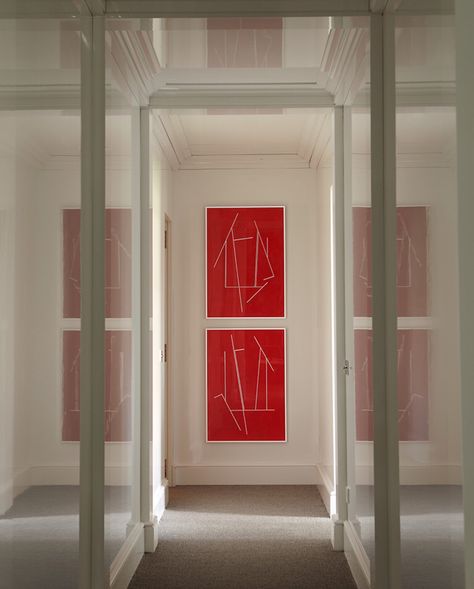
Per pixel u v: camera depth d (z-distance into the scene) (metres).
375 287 2.88
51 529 2.31
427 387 2.16
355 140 3.53
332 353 4.96
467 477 1.49
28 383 2.09
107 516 3.11
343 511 4.17
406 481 2.52
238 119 5.13
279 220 6.17
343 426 4.18
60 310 2.44
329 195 5.17
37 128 2.14
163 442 5.38
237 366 6.15
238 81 3.94
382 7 2.80
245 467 6.03
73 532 2.60
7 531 1.90
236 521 4.81
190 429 6.12
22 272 2.03
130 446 3.81
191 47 3.38
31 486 2.11
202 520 4.84
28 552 2.08
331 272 5.04
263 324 6.16
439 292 1.98
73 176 2.60
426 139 2.10
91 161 2.87
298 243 6.17
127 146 3.65
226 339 6.15
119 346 3.41
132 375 3.88
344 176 4.09
